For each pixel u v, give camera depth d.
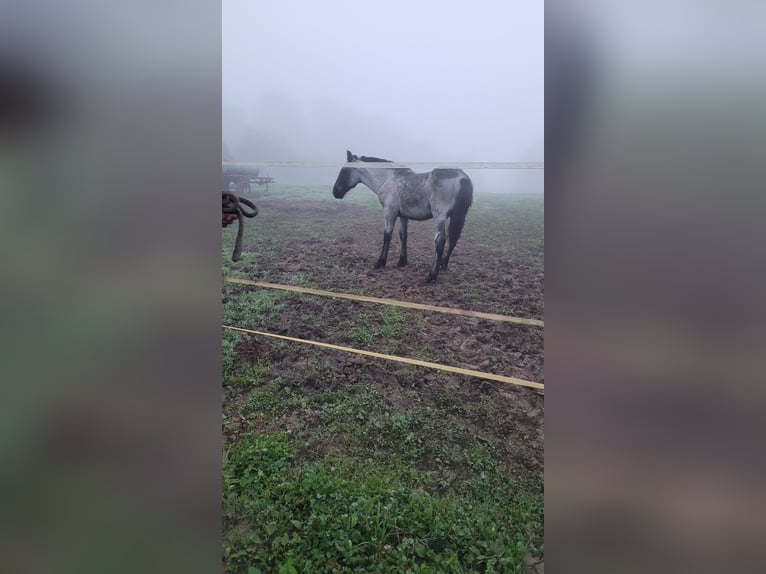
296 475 2.11
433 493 2.04
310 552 1.85
